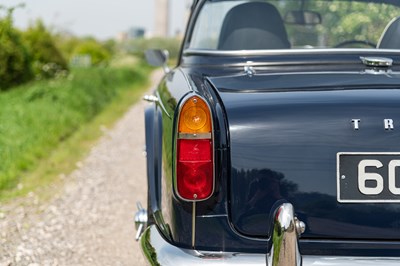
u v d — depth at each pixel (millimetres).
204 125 2701
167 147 2896
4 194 6637
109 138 10773
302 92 2914
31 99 12719
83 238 5266
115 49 47406
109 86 20047
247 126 2752
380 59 3387
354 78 3121
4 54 15305
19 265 4598
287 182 2723
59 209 6125
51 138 9664
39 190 6852
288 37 4426
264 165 2729
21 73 15711
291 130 2738
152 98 3777
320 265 2631
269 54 3531
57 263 4672
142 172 8008
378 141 2711
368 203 2713
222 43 3969
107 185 7211
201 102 2711
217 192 2746
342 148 2717
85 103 13969
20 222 5648
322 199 2719
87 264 4680
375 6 4223
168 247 2797
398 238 2719
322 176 2719
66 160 8531
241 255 2703
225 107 2814
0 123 9203
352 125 2729
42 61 19547
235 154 2734
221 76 3295
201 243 2768
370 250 2730
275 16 3977
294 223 2516
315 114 2754
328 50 3518
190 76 3340
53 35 21375
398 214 2709
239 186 2734
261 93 2930
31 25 20219
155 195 3275
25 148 8445
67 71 20703
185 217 2779
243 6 3977
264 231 2734
